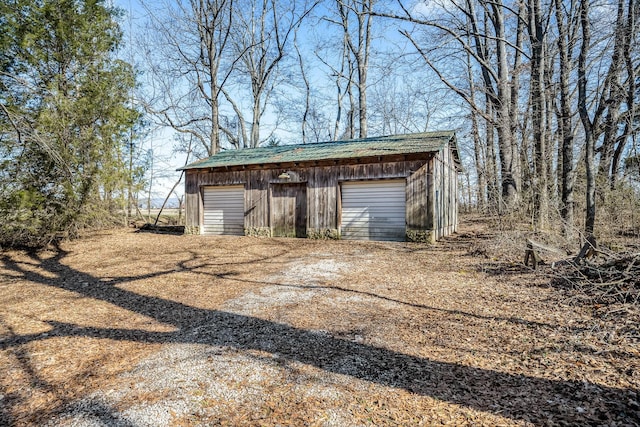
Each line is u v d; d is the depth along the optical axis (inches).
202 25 782.5
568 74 386.6
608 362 127.2
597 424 93.1
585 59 352.8
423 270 296.2
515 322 172.2
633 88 298.0
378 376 126.9
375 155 455.2
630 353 132.3
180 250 432.5
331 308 205.8
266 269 319.0
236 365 138.5
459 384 118.8
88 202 466.3
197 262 358.0
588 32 351.9
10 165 405.4
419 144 468.4
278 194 539.5
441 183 488.1
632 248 270.4
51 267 356.2
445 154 524.7
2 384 128.2
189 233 604.4
